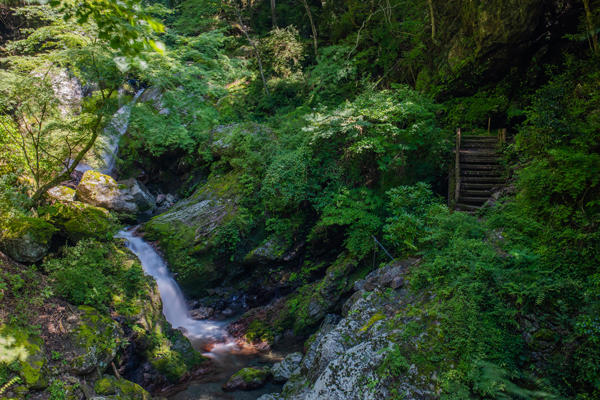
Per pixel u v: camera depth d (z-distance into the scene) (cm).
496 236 638
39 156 921
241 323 1009
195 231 1127
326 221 977
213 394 723
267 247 1095
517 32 1052
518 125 1027
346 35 1795
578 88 748
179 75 1295
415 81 1460
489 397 433
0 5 1605
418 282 640
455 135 1116
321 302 946
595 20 872
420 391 468
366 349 547
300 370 731
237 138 1334
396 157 987
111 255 919
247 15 2186
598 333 413
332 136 1037
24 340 574
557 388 422
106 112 922
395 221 830
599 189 545
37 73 887
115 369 676
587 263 496
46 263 779
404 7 1583
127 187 1393
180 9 2072
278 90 1797
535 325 473
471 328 486
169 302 1038
